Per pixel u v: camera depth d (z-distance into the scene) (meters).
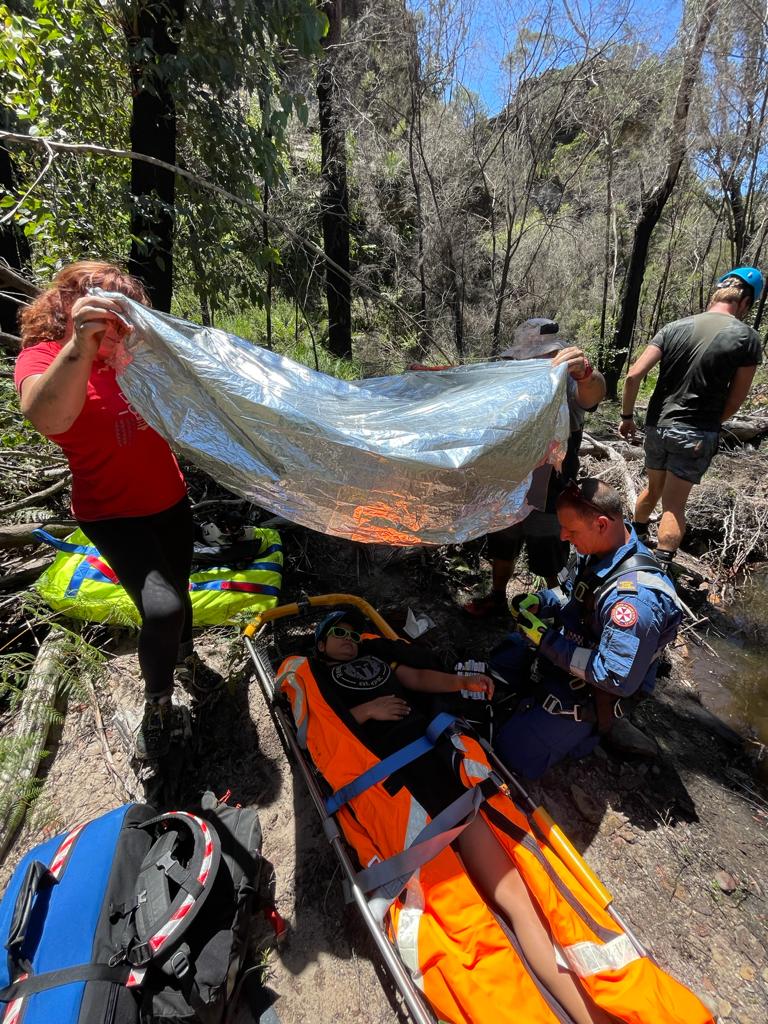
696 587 3.80
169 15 3.34
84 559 2.79
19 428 3.30
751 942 1.86
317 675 2.09
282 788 2.23
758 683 3.06
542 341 2.62
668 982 1.46
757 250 8.38
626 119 6.53
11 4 3.23
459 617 3.21
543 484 2.16
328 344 6.52
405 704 2.04
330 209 5.96
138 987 1.39
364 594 3.32
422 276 6.36
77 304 1.39
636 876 2.02
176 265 4.43
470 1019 1.41
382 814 1.75
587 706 2.09
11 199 3.41
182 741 2.23
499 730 2.27
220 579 2.95
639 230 7.19
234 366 1.88
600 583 2.03
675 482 3.42
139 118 3.54
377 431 1.68
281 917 1.83
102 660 2.58
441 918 1.55
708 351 3.15
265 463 1.62
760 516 4.25
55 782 2.18
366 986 1.69
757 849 2.15
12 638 2.78
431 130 5.96
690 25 5.84
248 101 4.89
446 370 2.54
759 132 6.52
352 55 5.23
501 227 6.74
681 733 2.67
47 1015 1.27
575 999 1.47
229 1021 1.58
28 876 1.51
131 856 1.63
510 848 1.74
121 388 1.61
